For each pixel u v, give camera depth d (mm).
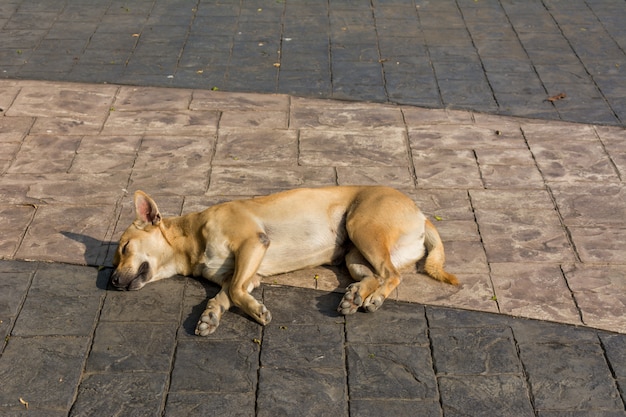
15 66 9086
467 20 10445
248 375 4785
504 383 4719
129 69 9062
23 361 4887
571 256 5898
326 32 10086
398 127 7879
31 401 4586
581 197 6688
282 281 5645
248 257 5266
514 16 10570
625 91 8570
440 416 4488
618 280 5629
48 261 5832
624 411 4516
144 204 5496
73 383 4719
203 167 7164
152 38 9875
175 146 7516
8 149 7414
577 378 4754
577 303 5398
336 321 5234
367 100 8430
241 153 7414
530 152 7414
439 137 7688
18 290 5520
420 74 9000
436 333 5125
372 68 9141
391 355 4941
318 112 8180
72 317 5273
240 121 7984
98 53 9445
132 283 5457
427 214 6441
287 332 5141
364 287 5223
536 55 9445
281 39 9883
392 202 5605
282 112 8172
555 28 10188
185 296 5488
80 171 7074
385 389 4684
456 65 9211
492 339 5070
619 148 7469
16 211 6453
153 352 4969
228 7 10859
